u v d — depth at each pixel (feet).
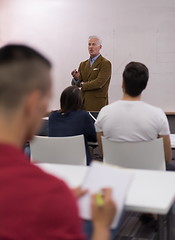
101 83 14.53
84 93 14.88
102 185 3.84
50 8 18.99
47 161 8.16
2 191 2.18
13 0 19.62
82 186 3.91
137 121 6.99
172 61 17.16
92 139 8.73
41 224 2.17
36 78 2.36
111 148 7.06
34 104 2.38
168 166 8.13
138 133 7.05
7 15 19.81
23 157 2.35
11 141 2.35
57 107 19.52
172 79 17.25
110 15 17.94
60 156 7.99
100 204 2.99
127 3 17.57
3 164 2.25
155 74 17.48
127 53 17.85
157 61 17.39
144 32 17.46
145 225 8.77
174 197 4.38
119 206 3.59
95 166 4.13
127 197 4.33
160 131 7.16
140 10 17.40
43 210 2.18
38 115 2.46
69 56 18.97
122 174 3.92
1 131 2.33
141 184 4.85
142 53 17.60
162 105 17.53
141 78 6.97
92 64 14.82
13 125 2.35
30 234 2.15
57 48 19.12
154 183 4.89
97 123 7.49
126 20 17.70
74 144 7.81
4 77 2.30
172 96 17.34
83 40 18.60
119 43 17.93
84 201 3.70
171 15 16.94
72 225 2.27
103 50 18.24
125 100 7.18
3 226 2.14
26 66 2.35
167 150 7.38
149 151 6.88
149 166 6.98
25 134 2.46
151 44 17.40
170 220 6.79
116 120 7.10
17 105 2.33
